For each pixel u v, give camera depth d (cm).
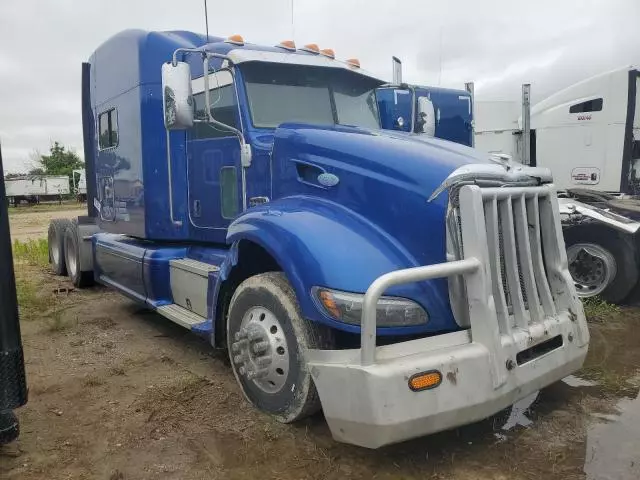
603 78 1034
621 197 817
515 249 345
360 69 541
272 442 359
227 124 498
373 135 399
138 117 598
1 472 331
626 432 366
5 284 322
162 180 591
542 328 347
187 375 483
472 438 361
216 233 537
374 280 321
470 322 322
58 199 5781
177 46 580
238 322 400
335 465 333
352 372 303
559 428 372
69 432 380
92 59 741
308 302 329
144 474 328
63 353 552
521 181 359
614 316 633
